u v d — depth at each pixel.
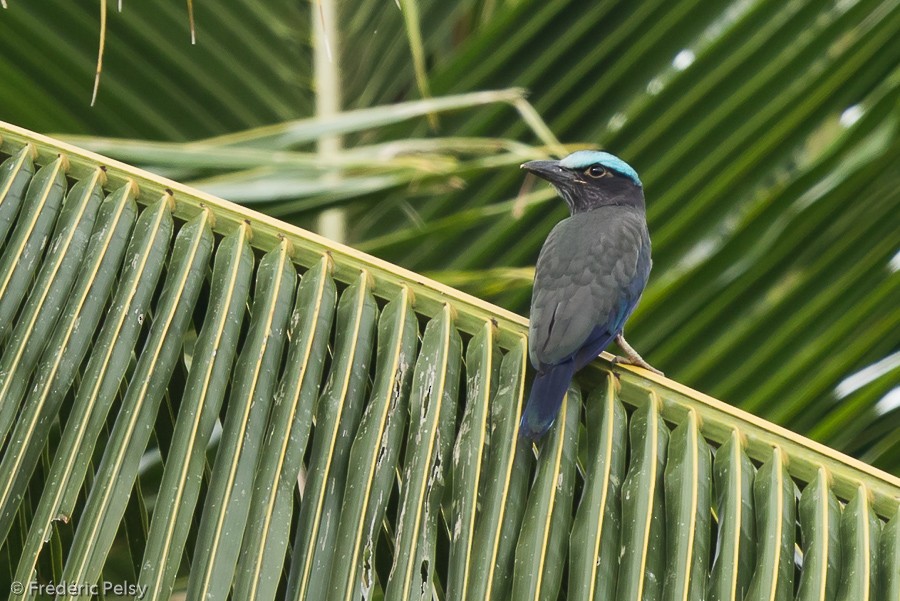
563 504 8.34
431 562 7.89
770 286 12.41
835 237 12.40
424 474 8.18
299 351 8.55
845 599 7.96
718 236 13.05
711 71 13.42
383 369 8.62
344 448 8.30
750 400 12.19
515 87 14.20
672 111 13.41
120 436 7.97
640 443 8.62
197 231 9.05
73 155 9.38
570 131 14.02
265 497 7.91
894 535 8.23
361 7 15.24
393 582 7.78
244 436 8.13
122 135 14.16
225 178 12.23
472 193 13.98
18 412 8.43
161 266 8.86
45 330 8.48
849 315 12.17
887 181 12.38
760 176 13.15
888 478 8.49
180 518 7.73
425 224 13.95
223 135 14.44
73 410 8.06
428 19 15.20
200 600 7.48
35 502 8.83
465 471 8.23
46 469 8.89
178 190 9.27
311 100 14.84
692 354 12.38
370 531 7.92
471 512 8.05
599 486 8.37
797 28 13.36
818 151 13.69
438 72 14.35
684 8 13.95
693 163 13.27
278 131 12.20
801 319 12.22
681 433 8.68
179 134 14.36
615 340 11.75
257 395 8.33
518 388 8.96
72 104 14.05
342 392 8.46
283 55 14.88
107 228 8.98
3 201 9.14
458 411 8.95
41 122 13.97
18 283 8.77
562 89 14.08
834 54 13.11
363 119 12.22
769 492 8.35
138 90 14.25
